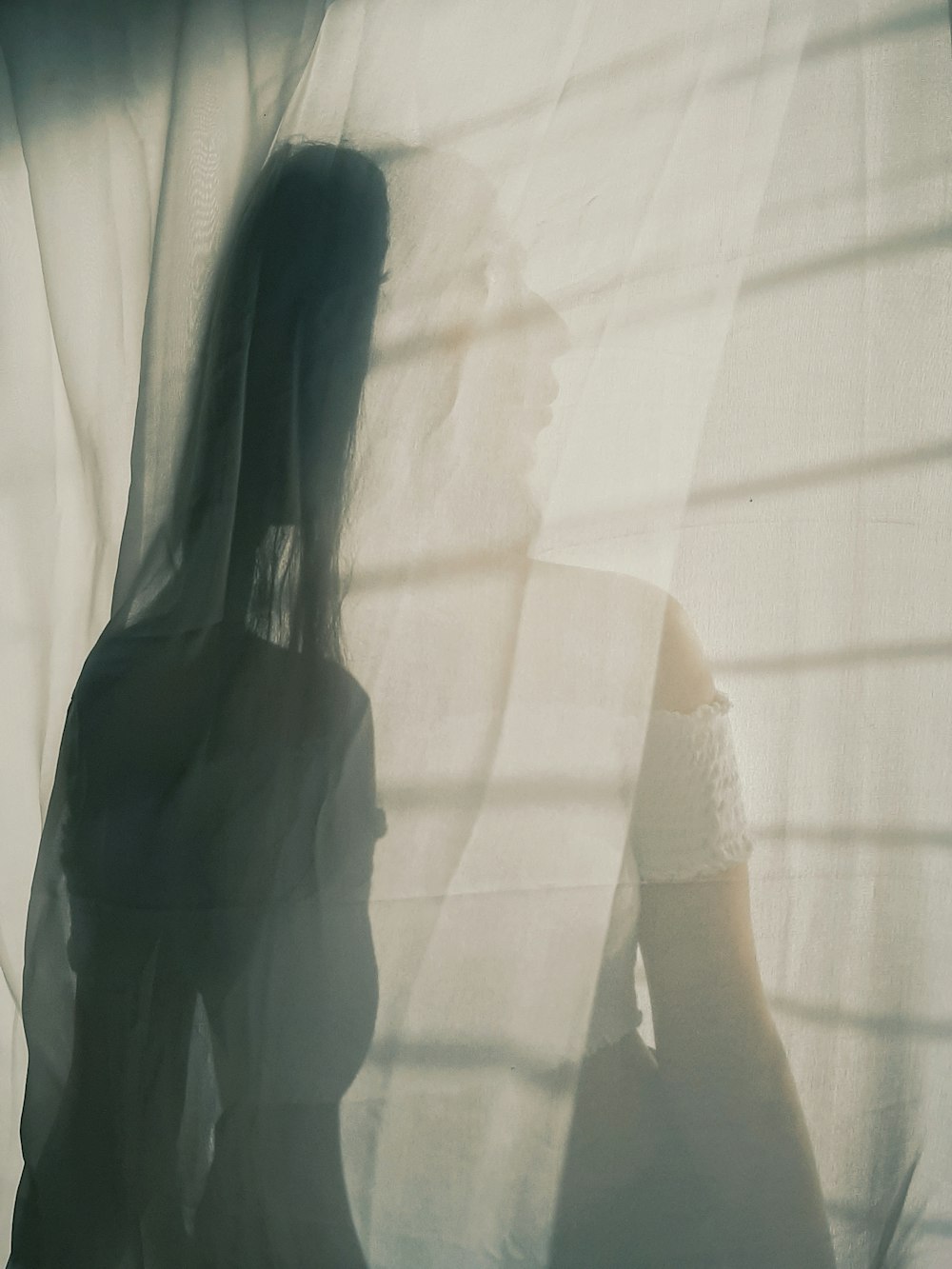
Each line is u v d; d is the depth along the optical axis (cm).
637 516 79
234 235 89
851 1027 72
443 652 81
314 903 79
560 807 78
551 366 82
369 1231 79
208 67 96
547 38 86
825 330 76
